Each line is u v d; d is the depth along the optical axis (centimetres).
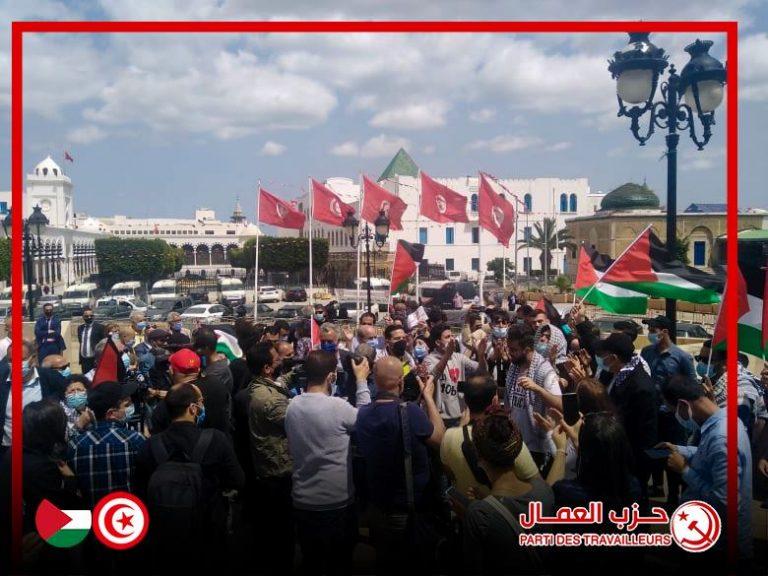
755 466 609
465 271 7725
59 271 6025
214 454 443
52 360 723
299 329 1139
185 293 5228
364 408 466
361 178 2150
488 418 381
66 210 8488
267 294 5244
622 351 559
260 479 533
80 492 475
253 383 550
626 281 894
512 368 623
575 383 604
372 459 454
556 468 472
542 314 964
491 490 382
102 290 5756
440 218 2458
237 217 13400
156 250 6412
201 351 669
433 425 484
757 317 689
